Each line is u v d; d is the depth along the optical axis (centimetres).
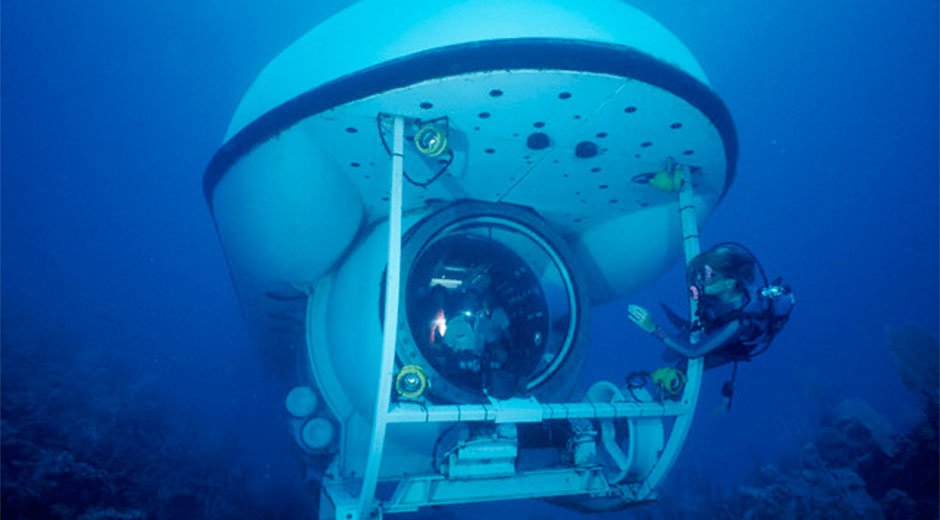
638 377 366
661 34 290
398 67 265
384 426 265
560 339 449
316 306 483
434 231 413
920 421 862
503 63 259
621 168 384
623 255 505
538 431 370
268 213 371
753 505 938
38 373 638
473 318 453
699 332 323
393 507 298
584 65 262
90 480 408
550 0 269
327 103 290
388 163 365
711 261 288
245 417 1035
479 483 322
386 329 268
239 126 342
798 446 1248
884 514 789
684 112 309
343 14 309
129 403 671
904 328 1014
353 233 438
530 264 478
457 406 283
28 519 350
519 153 358
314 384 481
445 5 272
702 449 1827
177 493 520
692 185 414
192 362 1159
